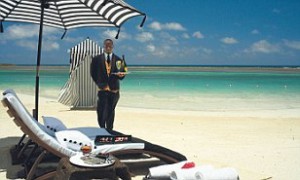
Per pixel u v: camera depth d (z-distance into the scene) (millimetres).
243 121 10555
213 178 4199
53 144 4473
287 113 12430
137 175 5277
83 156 4121
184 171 4348
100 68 7082
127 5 5426
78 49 12711
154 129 9094
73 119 10266
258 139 8055
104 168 3867
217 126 9648
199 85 28547
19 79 36062
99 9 6066
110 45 7055
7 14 6613
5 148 6625
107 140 4961
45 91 20781
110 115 7250
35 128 4359
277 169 5734
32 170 4539
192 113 12164
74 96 12727
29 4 6320
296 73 70375
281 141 7883
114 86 7145
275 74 63719
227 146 7320
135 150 4957
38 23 7164
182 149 7004
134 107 13727
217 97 18438
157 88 24469
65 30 7328
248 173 5379
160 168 4680
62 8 6480
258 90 23750
